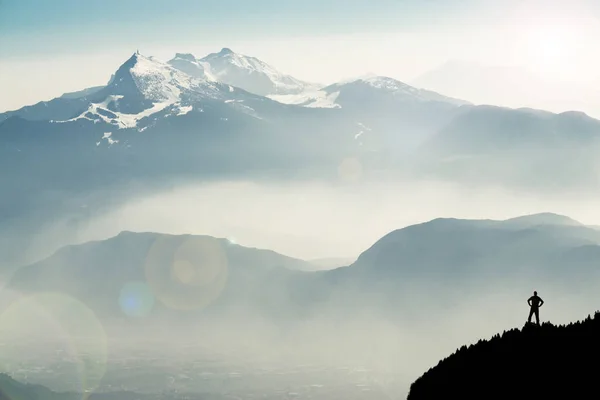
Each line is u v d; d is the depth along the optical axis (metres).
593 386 92.69
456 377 102.75
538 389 94.75
